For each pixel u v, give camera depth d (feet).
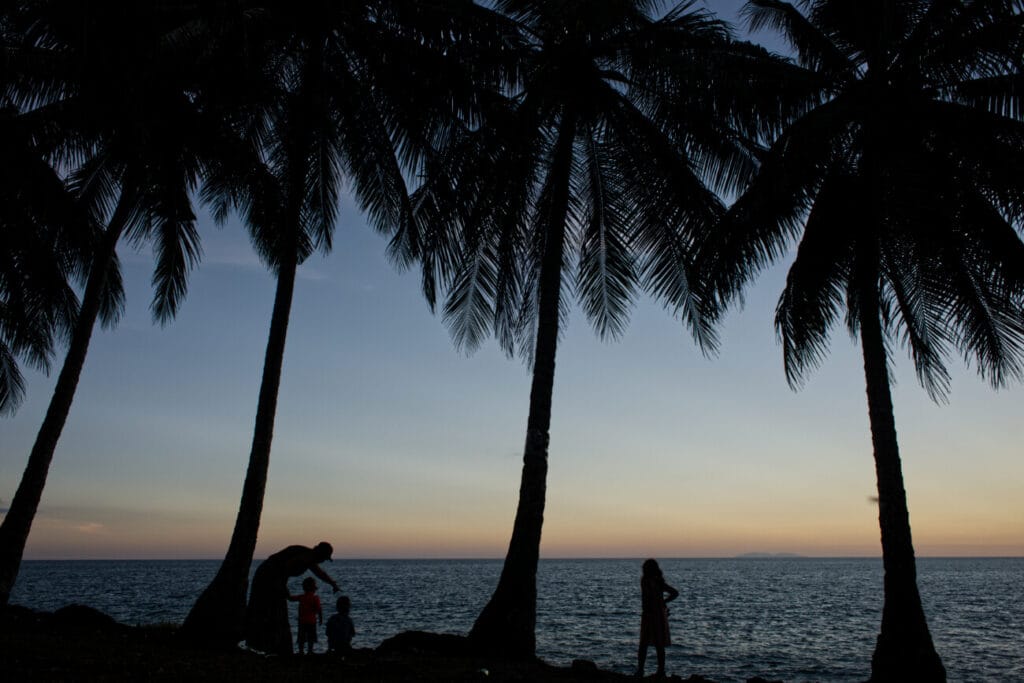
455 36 45.85
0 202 47.65
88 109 44.11
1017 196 41.37
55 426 44.83
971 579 382.42
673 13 49.06
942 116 44.62
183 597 188.44
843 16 50.93
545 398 47.44
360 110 49.70
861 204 48.21
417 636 43.98
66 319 57.21
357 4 47.47
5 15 40.04
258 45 47.16
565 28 49.62
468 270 53.21
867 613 155.22
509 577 44.29
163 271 59.41
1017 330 46.37
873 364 47.50
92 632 40.65
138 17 39.78
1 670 27.37
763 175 44.42
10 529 42.39
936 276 46.21
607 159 52.75
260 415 44.83
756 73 47.26
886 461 45.75
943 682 41.70
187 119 45.55
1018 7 41.86
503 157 48.26
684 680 40.81
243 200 56.44
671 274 52.01
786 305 50.34
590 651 91.66
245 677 29.89
